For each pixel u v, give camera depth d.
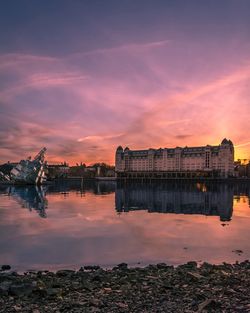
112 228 44.59
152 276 19.88
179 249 30.75
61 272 21.20
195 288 16.86
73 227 45.50
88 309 13.65
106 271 21.88
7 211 69.06
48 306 14.18
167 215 63.00
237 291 16.23
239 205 92.19
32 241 34.94
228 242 34.31
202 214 65.44
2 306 14.27
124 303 14.49
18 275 21.16
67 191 181.25
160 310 13.48
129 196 137.25
